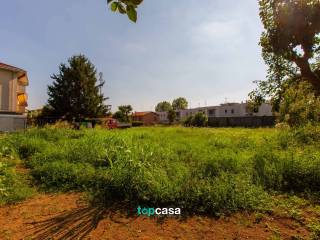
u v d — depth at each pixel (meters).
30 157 7.42
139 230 3.55
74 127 15.17
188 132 16.56
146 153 6.48
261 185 5.09
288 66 10.27
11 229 3.56
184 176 5.11
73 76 33.41
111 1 1.78
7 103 18.48
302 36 5.72
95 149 7.38
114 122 26.03
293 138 9.67
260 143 9.59
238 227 3.63
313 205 4.36
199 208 4.14
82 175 5.52
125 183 4.73
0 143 8.35
